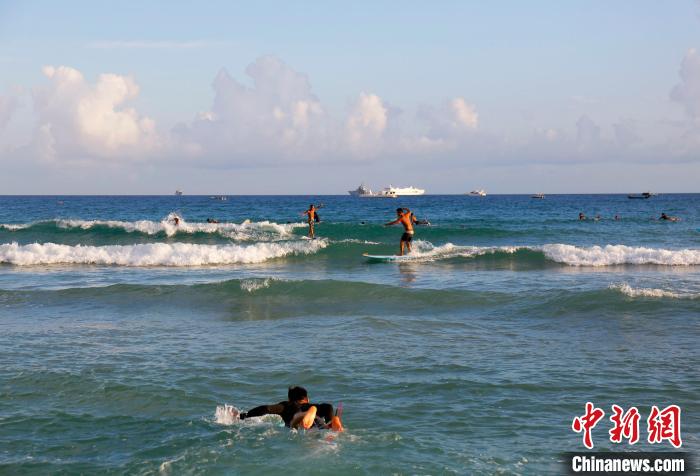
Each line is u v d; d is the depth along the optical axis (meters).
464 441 6.54
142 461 6.03
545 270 22.53
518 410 7.57
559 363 9.75
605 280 19.38
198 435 6.75
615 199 170.00
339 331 12.33
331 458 6.02
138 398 8.10
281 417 7.32
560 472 5.76
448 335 11.91
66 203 134.00
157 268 24.12
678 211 81.06
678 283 18.48
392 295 16.23
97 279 20.53
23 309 15.16
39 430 7.00
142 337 11.88
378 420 7.22
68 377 8.97
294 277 21.14
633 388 8.42
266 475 5.65
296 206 106.62
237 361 9.93
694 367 9.46
